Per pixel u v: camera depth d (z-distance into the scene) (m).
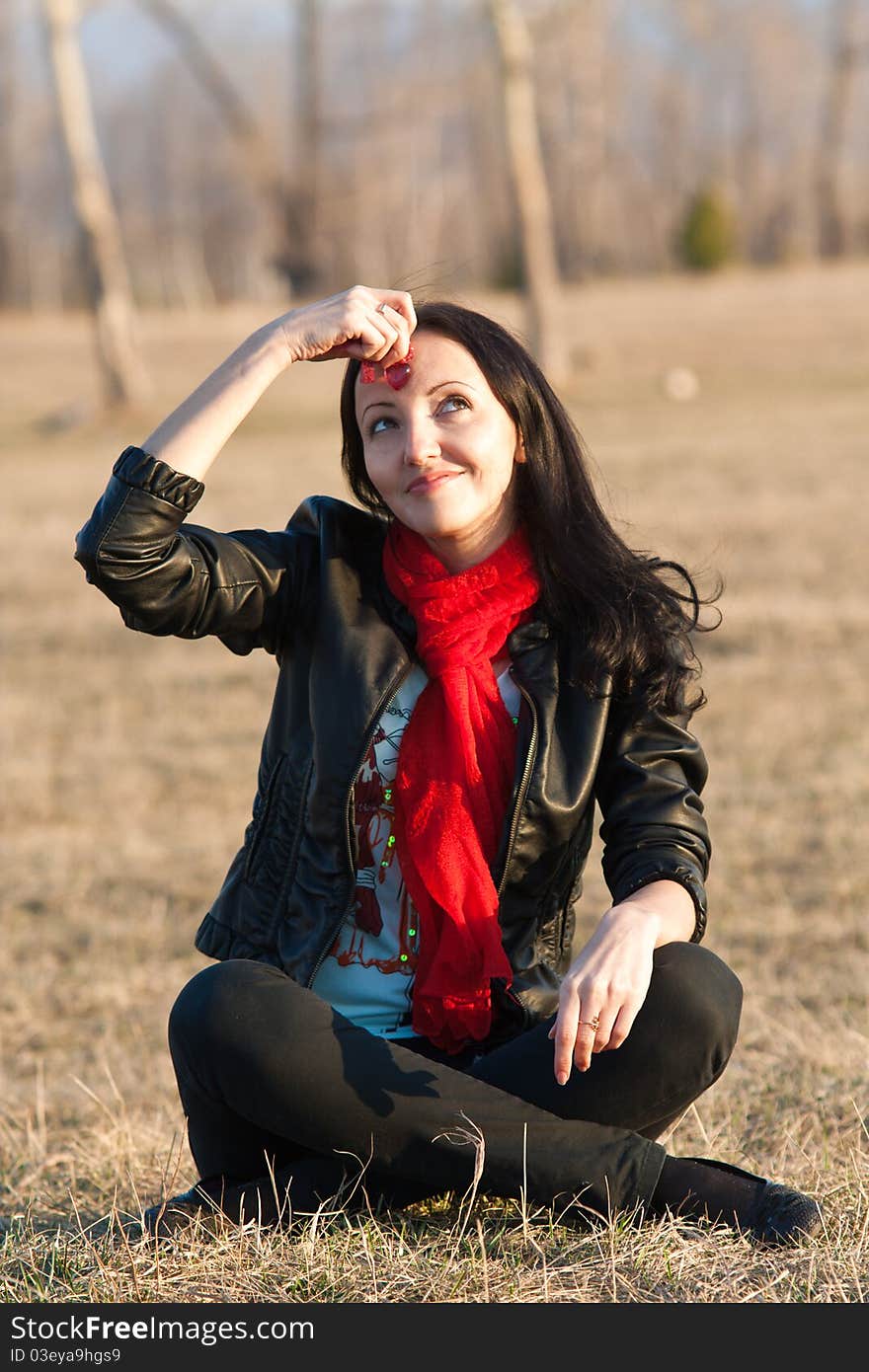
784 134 73.38
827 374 24.86
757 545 12.55
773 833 6.41
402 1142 2.47
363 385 2.69
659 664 2.68
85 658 10.60
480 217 66.88
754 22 65.94
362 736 2.60
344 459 2.91
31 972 5.36
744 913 5.54
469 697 2.62
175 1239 2.57
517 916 2.66
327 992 2.67
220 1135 2.63
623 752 2.69
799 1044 3.94
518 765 2.60
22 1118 3.93
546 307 25.19
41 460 20.59
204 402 2.61
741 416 20.97
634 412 22.14
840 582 11.17
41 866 6.61
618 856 2.66
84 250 24.72
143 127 87.06
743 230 74.25
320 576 2.75
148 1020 4.91
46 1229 2.94
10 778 7.92
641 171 74.62
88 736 8.73
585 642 2.66
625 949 2.44
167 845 6.86
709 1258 2.48
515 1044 2.56
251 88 66.75
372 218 56.78
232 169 73.12
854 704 8.34
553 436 2.70
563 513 2.69
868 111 69.94
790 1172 3.08
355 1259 2.51
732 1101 3.58
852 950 5.11
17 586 12.80
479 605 2.65
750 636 9.84
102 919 5.95
